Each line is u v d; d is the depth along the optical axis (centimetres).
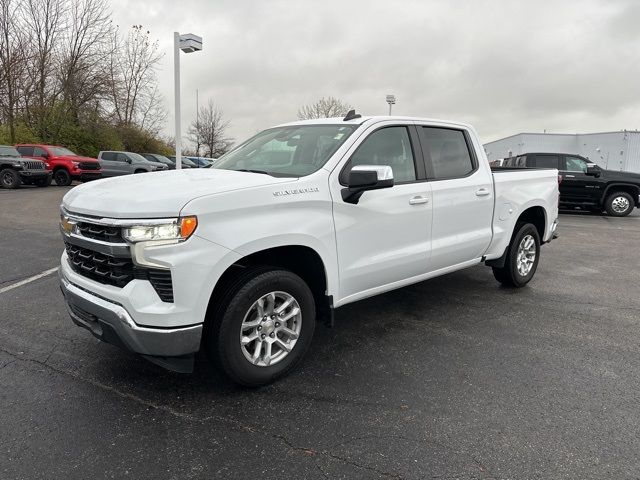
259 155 402
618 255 806
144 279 269
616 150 4291
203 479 231
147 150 4184
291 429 274
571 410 297
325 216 332
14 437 262
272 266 316
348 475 235
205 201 272
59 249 756
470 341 406
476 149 484
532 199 540
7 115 2914
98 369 345
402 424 280
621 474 237
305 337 337
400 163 404
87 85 3250
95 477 232
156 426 275
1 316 449
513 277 550
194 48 1358
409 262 402
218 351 295
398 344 398
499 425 279
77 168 2094
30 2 2981
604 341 410
